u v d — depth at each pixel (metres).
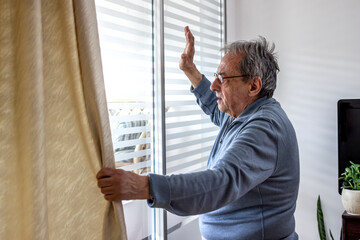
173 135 1.86
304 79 2.37
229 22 2.46
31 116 0.85
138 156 1.61
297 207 2.43
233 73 1.34
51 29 0.98
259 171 1.11
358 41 2.22
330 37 2.29
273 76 1.39
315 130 2.36
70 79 1.02
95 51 1.00
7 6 0.87
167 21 1.80
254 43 1.38
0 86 0.87
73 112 1.04
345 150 2.17
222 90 1.38
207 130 2.17
